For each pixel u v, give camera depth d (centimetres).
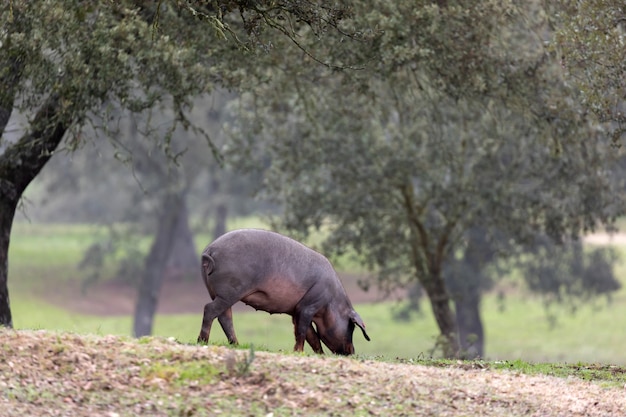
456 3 6894
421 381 4672
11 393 3919
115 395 4053
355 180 9931
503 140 9144
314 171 10088
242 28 6881
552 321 17712
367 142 9756
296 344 5238
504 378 5103
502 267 16250
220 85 7144
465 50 7100
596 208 9675
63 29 5944
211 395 4131
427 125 9512
